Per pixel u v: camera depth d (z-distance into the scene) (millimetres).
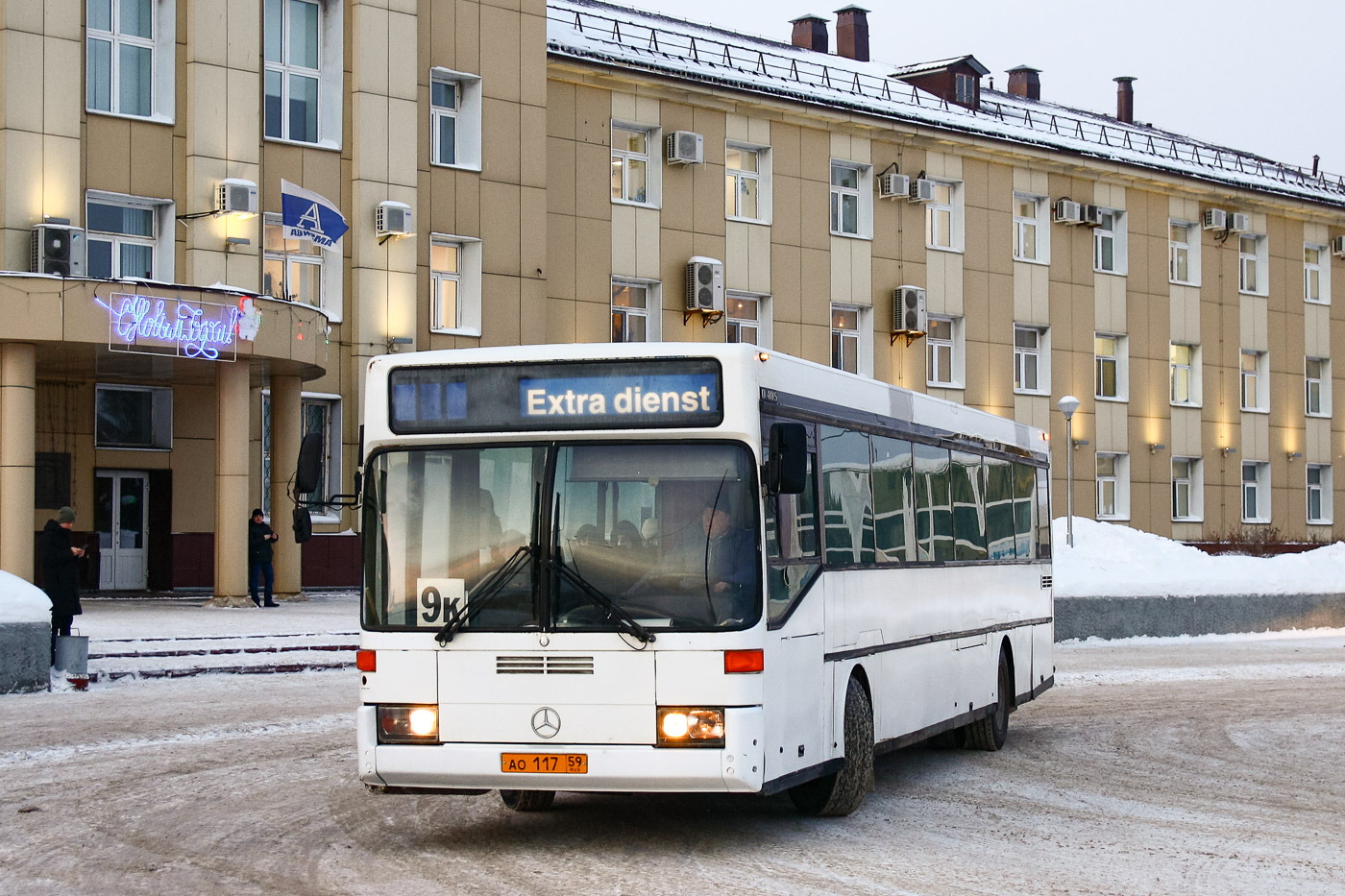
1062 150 48344
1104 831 10711
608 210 39562
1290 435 55500
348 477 34594
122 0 31453
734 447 9570
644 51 41000
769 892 8578
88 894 8492
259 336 28031
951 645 13758
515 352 9797
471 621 9547
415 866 9250
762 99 41969
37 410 31656
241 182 31750
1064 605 27984
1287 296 55719
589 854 9680
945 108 48281
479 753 9430
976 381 46844
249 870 9117
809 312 43281
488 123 36875
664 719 9297
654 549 9484
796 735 10016
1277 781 13141
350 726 15461
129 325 26391
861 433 11828
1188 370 53031
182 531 33281
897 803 11883
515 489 9680
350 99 34469
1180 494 52625
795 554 10156
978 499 14992
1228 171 54625
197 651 20812
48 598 18234
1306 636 30812
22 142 29406
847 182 44750
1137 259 51156
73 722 15422
